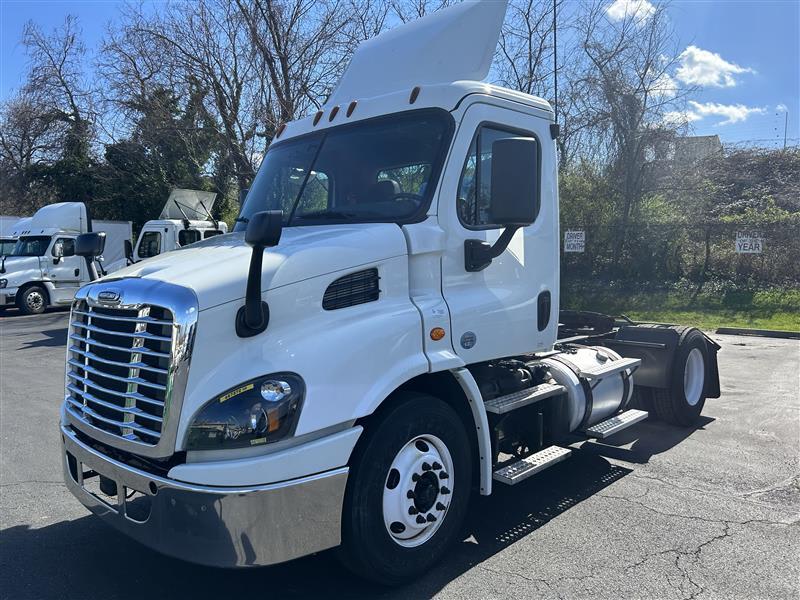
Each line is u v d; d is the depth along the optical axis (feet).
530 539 13.92
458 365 12.60
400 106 13.88
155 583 12.30
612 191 67.67
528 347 14.94
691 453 19.72
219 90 59.62
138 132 75.56
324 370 10.50
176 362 9.71
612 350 21.58
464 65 14.44
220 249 12.36
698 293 58.75
